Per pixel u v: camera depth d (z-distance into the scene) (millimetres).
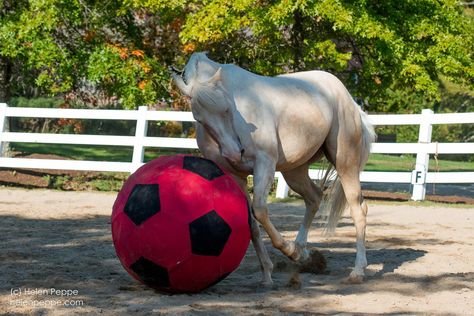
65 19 17062
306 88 7266
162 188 6016
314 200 7984
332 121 7488
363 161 7938
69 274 7152
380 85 16969
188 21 15922
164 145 16047
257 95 6715
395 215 12867
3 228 10172
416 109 29656
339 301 6250
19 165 16188
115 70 16609
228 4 15648
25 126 29672
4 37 16812
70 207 12742
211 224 5973
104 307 5766
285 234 10398
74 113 16531
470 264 8227
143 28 19094
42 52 16641
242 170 6727
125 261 6141
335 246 9484
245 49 17094
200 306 5871
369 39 16469
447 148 15016
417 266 8055
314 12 15273
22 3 17969
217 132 6324
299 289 6754
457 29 17031
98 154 25484
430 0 16750
